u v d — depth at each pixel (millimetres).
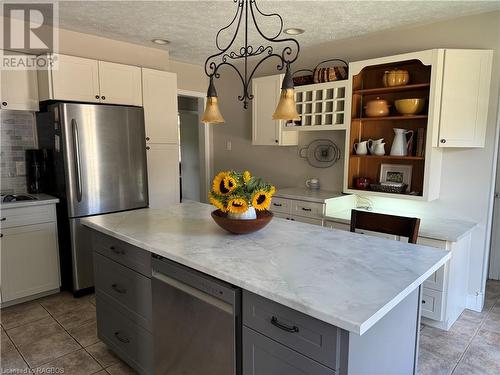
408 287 1247
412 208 3201
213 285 1435
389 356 1407
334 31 3199
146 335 1906
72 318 2748
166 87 3799
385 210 3350
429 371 2107
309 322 1134
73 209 2996
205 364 1540
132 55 3672
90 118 3027
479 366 2160
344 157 3553
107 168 3166
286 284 1256
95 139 3068
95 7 2662
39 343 2408
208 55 4145
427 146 2773
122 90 3436
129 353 2068
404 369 1555
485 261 2854
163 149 3834
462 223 2828
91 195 3082
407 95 3098
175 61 4449
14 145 3264
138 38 3459
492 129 2730
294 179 4109
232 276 1333
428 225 2756
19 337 2477
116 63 3391
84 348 2355
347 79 3273
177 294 1638
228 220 1814
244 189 1800
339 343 1082
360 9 2654
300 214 3355
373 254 1604
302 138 3975
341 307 1082
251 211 1846
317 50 3734
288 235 1924
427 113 2898
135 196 3395
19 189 3326
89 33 3305
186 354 1639
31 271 2986
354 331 985
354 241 1812
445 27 2885
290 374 1209
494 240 3518
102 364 2188
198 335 1554
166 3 2564
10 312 2832
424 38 3004
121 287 2059
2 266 2824
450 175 2955
